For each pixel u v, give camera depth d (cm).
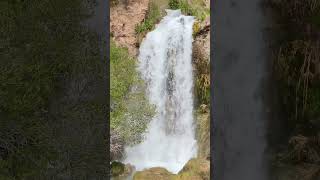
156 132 1923
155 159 1878
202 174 1527
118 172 1591
